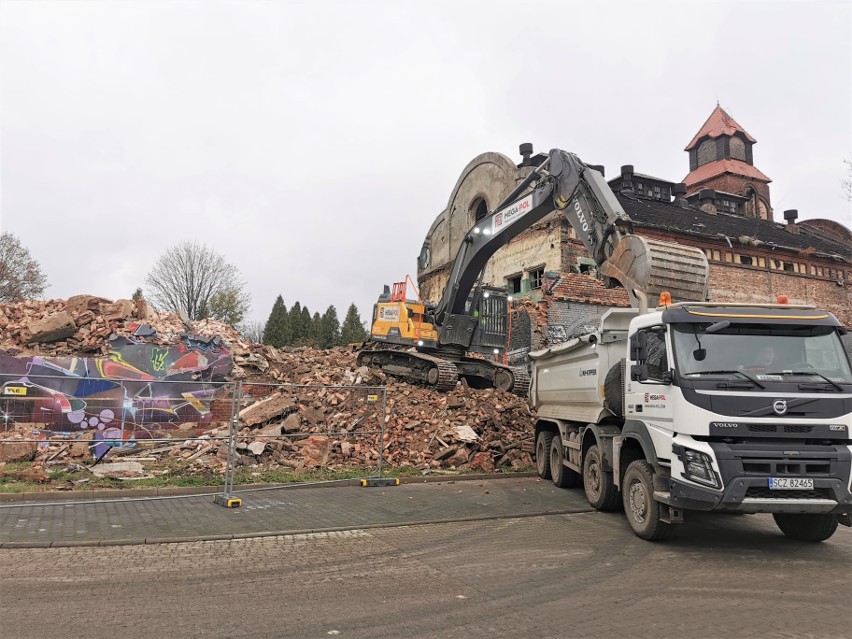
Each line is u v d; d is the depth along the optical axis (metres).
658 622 4.65
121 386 11.66
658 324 7.31
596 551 6.82
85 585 5.39
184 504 9.05
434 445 13.10
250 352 18.39
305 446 12.25
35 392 11.05
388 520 8.27
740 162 46.94
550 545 7.08
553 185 12.62
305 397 14.34
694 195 35.56
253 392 14.41
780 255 27.98
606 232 10.78
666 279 9.27
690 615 4.80
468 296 18.12
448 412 14.48
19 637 4.20
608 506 8.92
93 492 9.33
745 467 6.24
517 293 25.75
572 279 22.69
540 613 4.82
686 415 6.52
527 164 27.84
